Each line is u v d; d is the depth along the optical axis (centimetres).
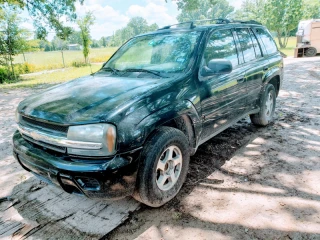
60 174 204
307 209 238
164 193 245
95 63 3141
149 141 225
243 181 290
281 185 278
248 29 407
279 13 2628
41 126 225
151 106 227
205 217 235
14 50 1969
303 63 1309
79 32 2895
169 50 314
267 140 397
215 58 317
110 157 201
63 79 1612
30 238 220
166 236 215
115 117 203
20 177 322
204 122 293
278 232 212
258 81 400
